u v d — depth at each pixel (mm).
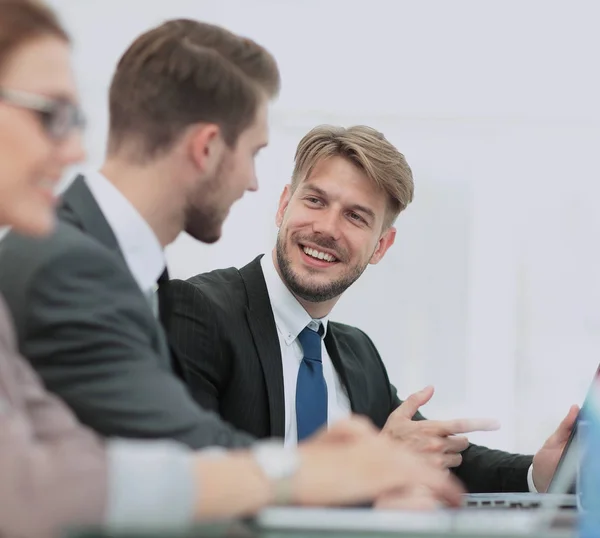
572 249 4570
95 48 4281
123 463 898
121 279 1254
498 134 4594
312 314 2256
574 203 4578
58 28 1050
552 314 4578
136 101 1402
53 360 1167
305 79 4539
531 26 4477
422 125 4602
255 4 4473
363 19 4512
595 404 957
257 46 1484
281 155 4535
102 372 1170
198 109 1397
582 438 1264
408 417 2004
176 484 905
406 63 4535
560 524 938
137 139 1411
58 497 853
